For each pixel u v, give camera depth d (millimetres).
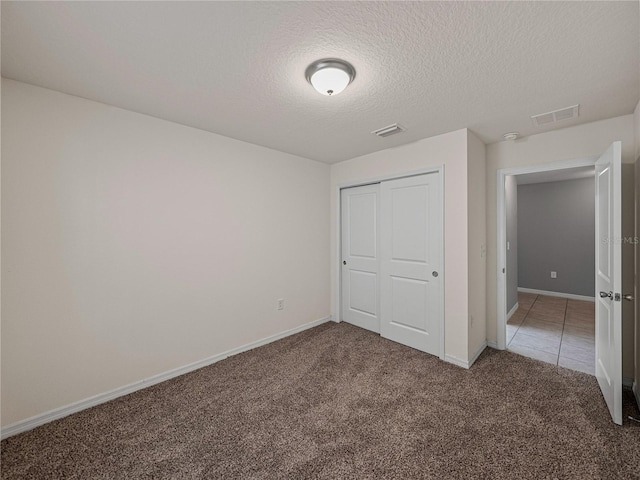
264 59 1551
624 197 2273
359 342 3180
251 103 2064
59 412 1916
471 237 2652
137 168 2238
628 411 1931
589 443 1639
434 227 2805
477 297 2814
